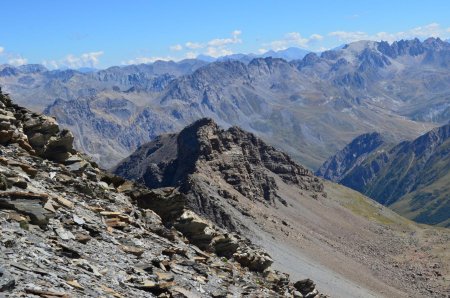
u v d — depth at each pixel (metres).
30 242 24.53
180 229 47.78
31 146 41.75
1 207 27.22
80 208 34.91
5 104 45.09
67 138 43.97
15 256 22.06
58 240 27.08
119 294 23.77
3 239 23.14
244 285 41.56
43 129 42.94
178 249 39.28
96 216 35.31
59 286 20.98
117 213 37.34
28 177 33.72
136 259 31.38
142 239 36.59
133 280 27.20
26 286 19.41
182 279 33.41
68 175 40.62
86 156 48.31
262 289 44.12
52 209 30.02
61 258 24.73
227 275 42.22
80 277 23.39
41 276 21.03
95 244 29.89
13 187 30.28
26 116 43.41
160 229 42.00
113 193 43.88
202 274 37.38
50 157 43.09
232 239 52.94
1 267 19.48
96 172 46.41
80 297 20.83
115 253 30.22
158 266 32.78
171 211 47.81
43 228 27.64
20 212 27.39
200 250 46.09
